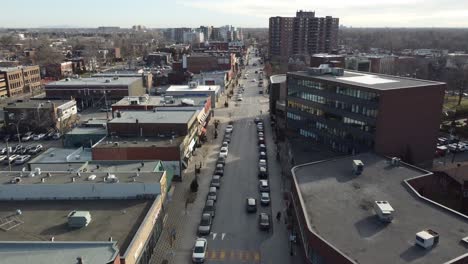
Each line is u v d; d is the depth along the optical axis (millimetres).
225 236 57562
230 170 83188
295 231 55719
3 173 58875
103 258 38469
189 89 143875
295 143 95875
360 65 195000
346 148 82688
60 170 69438
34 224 47562
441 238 42438
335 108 84438
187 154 84812
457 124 112125
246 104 153000
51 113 111500
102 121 99312
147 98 119938
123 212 50719
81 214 47000
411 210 49031
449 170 72562
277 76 138500
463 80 155375
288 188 73688
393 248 40812
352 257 39281
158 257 52219
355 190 55031
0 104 143625
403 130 76375
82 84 144625
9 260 38250
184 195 70688
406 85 77312
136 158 75812
